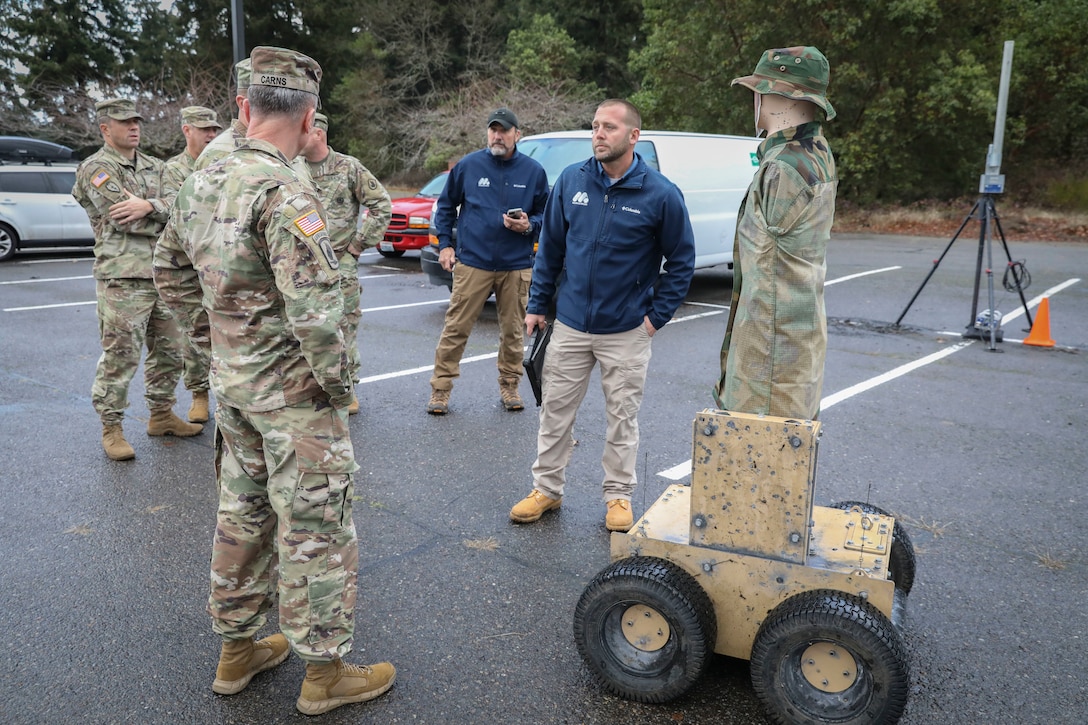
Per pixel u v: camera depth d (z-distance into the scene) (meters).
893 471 4.43
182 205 2.28
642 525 2.63
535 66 27.50
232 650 2.51
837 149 21.25
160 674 2.63
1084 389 6.10
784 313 2.45
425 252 9.15
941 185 23.94
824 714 2.24
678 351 7.23
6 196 12.83
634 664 2.49
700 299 10.05
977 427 5.19
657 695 2.45
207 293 2.25
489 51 31.30
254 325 2.21
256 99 2.27
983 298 10.07
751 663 2.33
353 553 2.44
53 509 3.86
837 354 7.21
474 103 25.77
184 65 29.38
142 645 2.78
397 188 27.95
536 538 3.63
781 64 2.46
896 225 20.45
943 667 2.69
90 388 5.90
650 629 2.47
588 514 3.90
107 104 4.34
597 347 3.63
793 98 2.43
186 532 3.64
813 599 2.26
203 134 4.79
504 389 5.49
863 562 2.38
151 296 4.47
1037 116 23.20
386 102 29.97
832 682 2.26
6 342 7.30
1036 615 3.01
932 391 6.02
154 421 4.87
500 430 5.08
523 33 28.69
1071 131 23.44
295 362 2.24
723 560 2.44
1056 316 8.94
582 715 2.45
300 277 2.09
